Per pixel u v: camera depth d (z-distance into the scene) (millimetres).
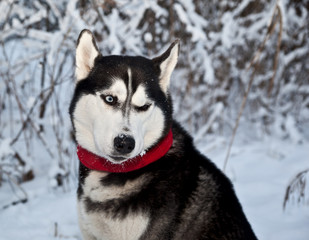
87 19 2217
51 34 2221
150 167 1559
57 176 2209
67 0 2324
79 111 1567
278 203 2051
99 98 1531
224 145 2693
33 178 2262
